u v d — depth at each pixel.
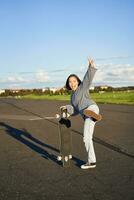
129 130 13.32
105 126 14.85
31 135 12.60
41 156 8.70
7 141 11.30
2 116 21.27
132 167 7.29
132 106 28.39
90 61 6.72
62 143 7.41
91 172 6.93
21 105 35.06
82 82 6.90
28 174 6.94
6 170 7.33
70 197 5.45
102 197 5.41
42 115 21.41
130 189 5.79
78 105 6.99
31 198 5.45
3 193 5.74
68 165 7.45
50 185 6.13
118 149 9.33
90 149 7.19
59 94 69.00
